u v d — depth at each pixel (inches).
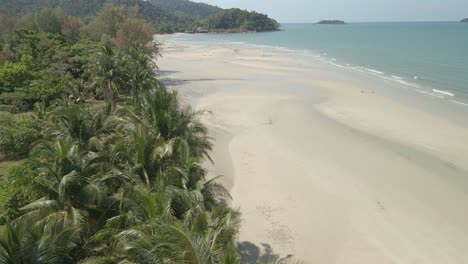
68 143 689.0
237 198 944.9
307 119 1576.0
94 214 590.9
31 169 735.1
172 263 414.6
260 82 2389.3
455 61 2851.9
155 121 806.5
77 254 507.2
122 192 588.7
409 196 934.4
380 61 3122.5
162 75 2655.0
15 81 1689.2
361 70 2738.7
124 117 906.7
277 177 1055.0
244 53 4126.5
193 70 2908.5
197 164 689.0
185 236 408.5
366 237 780.6
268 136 1376.7
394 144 1274.6
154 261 432.8
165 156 681.0
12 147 1145.4
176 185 641.6
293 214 871.1
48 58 2139.5
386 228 807.7
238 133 1416.1
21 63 1902.1
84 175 619.2
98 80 1577.3
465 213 858.1
